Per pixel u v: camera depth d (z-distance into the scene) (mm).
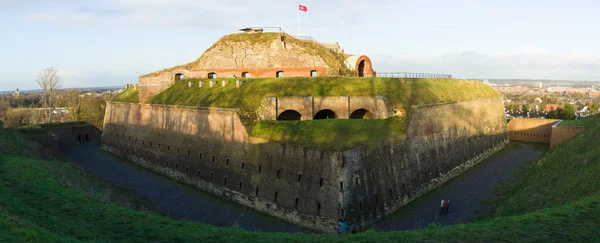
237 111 37875
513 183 40656
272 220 31984
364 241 17047
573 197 23016
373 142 32719
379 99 40094
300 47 54312
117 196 32906
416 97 44062
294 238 18141
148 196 37969
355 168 29906
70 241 14852
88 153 63781
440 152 43781
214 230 19312
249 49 55594
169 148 47594
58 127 70438
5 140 39906
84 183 31172
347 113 40031
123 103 60938
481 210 32594
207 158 40844
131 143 57000
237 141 37188
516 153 58938
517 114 134125
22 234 13797
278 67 53812
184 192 40156
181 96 49844
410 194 36062
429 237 17016
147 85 57062
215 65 56625
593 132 37562
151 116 52500
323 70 52156
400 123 38188
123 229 18328
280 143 33062
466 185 41406
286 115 42469
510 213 27750
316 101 39969
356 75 52688
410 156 37531
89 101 94500
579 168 28359
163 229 18703
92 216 19750
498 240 16094
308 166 30703
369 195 30875
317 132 33031
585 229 16391
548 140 67062
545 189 29250
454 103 49812
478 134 55469
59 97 118688
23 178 24734
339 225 28156
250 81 44531
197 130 42969
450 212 32562
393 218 31734
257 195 34375
